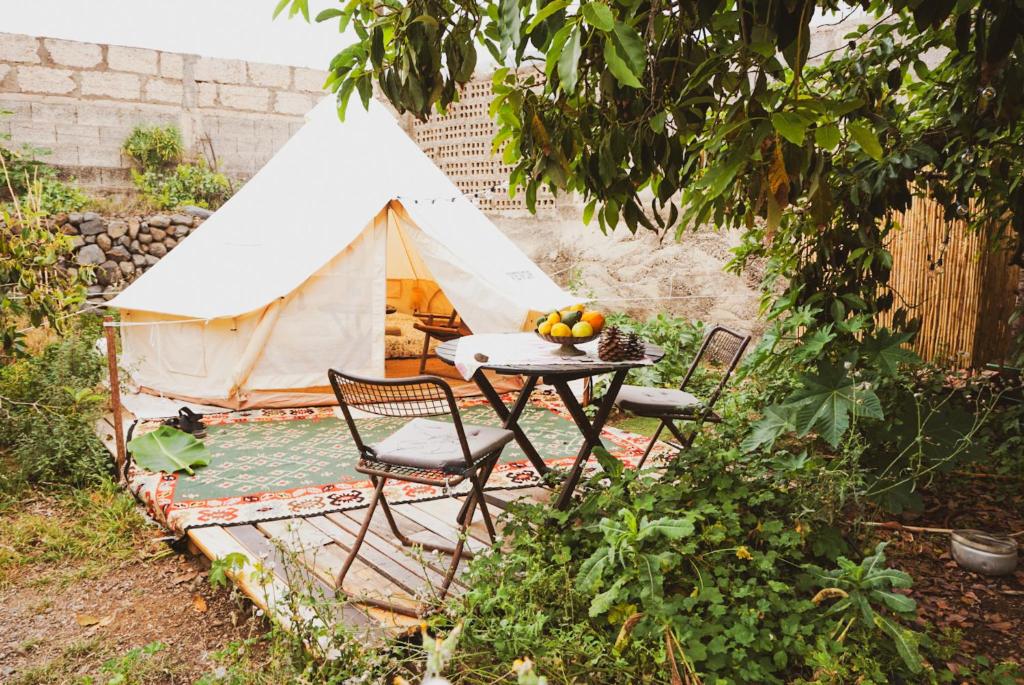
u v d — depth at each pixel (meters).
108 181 10.53
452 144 11.22
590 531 2.89
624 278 9.30
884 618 2.46
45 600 3.23
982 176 3.83
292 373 6.13
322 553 3.38
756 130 1.59
